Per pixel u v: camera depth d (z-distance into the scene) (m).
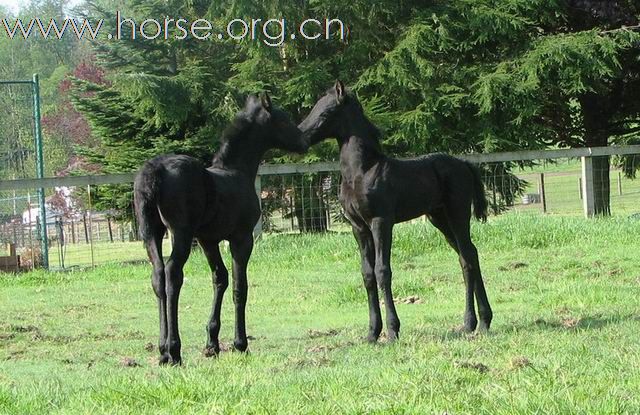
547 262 14.25
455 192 9.19
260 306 11.89
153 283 7.46
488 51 24.11
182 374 6.60
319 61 23.22
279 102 23.14
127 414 5.52
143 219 7.42
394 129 22.62
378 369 6.59
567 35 22.95
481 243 15.81
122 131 24.17
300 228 20.83
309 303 11.99
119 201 23.66
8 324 10.62
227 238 8.23
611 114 26.08
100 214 28.84
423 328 9.52
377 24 23.88
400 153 23.19
